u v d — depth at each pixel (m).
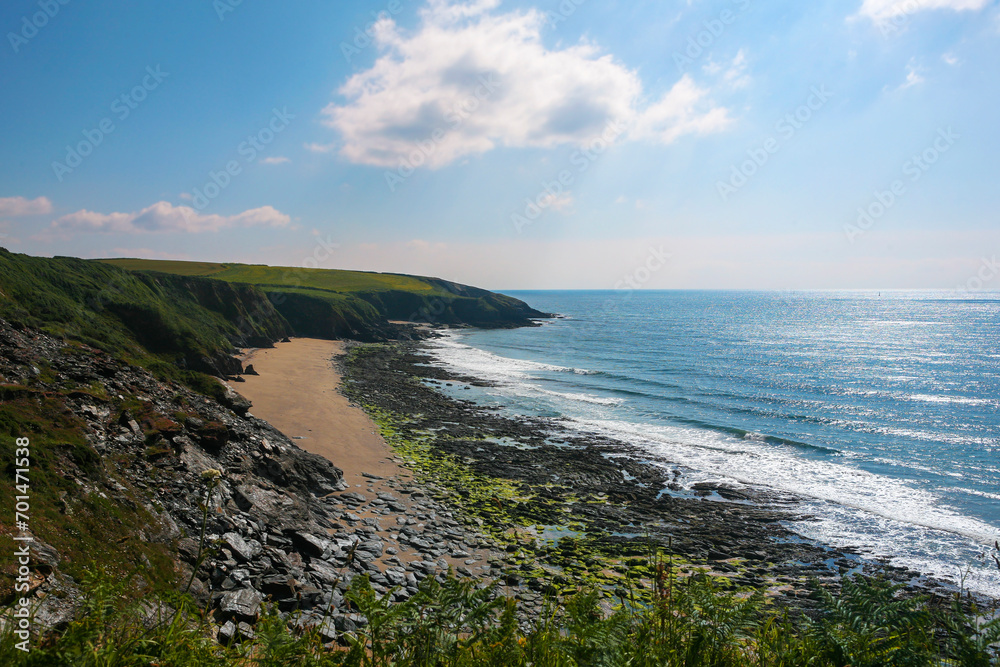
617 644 3.43
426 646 3.56
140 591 7.32
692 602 3.97
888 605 3.66
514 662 3.61
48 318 21.09
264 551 10.93
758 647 3.79
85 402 12.91
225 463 14.67
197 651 3.65
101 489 9.60
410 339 79.38
